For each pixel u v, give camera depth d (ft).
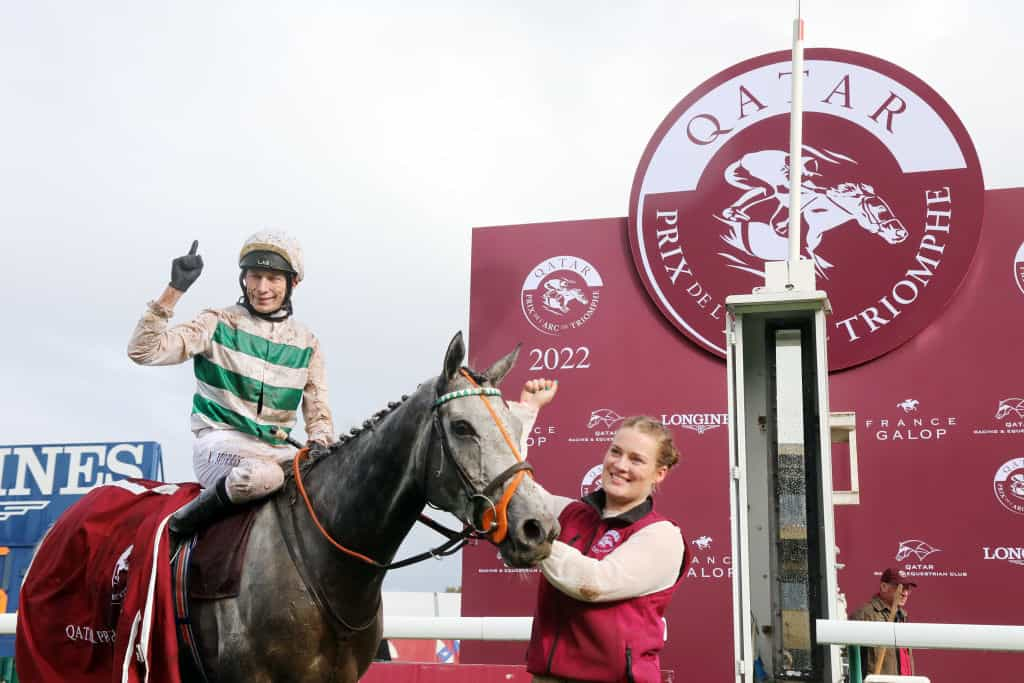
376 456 9.30
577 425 22.44
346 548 9.17
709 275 22.25
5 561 25.08
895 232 21.29
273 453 10.55
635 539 7.88
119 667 9.02
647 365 22.38
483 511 8.25
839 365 21.06
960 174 21.16
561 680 7.88
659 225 22.74
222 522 9.74
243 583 9.18
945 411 20.43
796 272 11.38
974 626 9.82
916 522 20.08
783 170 22.24
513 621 11.63
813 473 11.27
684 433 21.80
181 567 9.48
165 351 10.07
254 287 10.93
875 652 17.30
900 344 20.84
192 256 9.94
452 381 8.96
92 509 10.49
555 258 23.47
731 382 11.08
